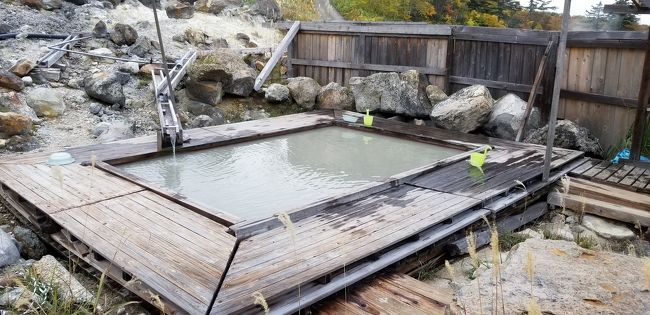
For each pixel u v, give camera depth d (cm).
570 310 217
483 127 727
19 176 485
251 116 809
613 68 621
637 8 516
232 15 1230
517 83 729
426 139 686
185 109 777
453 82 795
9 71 696
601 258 264
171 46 938
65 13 959
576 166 575
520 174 521
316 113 831
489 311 222
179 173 553
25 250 405
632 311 214
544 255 268
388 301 317
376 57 866
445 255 408
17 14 883
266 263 325
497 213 461
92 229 372
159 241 355
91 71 779
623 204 472
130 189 459
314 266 321
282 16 1425
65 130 655
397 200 449
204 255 335
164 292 293
